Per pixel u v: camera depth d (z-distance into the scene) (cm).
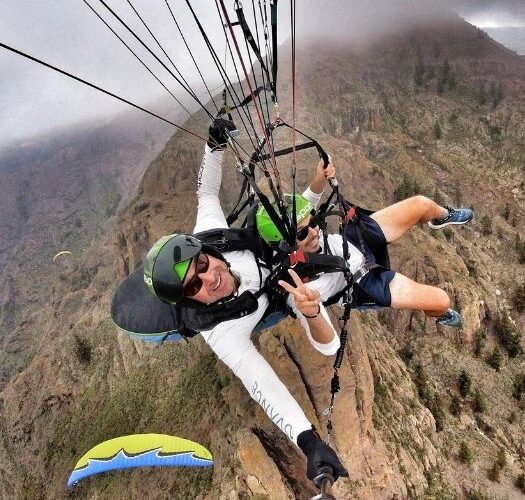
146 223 10875
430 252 10344
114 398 7556
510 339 9931
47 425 9125
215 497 3284
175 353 6412
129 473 5088
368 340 6209
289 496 3169
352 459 3466
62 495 7700
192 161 11731
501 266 13412
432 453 5166
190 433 4397
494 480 6269
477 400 8275
